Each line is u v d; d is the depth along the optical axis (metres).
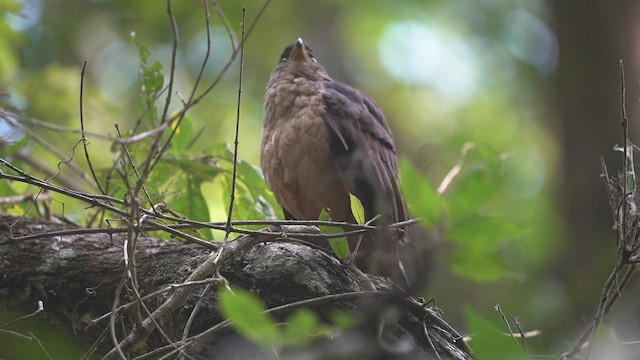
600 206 12.84
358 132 9.23
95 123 15.48
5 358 7.56
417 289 7.14
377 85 20.08
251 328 4.75
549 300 11.62
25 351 7.54
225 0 18.80
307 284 6.99
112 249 7.73
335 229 7.51
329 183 9.17
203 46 18.97
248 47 19.22
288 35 19.42
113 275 7.46
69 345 7.55
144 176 6.48
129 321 7.28
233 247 6.89
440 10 20.36
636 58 13.05
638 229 6.87
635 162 8.39
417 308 6.97
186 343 6.21
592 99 13.16
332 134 9.16
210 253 7.33
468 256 7.11
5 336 7.54
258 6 18.97
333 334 6.12
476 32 20.52
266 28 19.31
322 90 9.51
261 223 7.03
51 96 13.70
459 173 8.57
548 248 13.77
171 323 6.95
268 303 6.95
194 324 6.87
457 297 12.77
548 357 6.95
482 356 5.17
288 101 9.48
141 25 18.77
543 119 18.91
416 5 20.17
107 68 18.66
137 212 6.62
